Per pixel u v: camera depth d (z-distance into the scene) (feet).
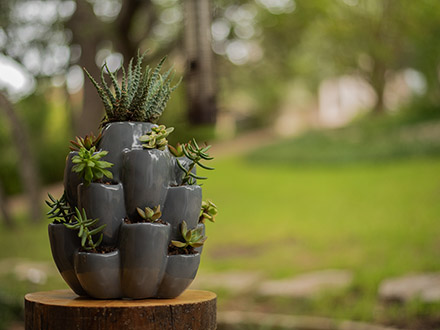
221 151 73.26
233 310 17.88
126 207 6.39
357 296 18.17
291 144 63.10
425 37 68.44
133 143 6.51
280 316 16.58
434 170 42.91
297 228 32.12
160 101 6.89
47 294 7.03
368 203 36.17
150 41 37.76
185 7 17.94
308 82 97.96
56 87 40.96
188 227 6.62
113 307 6.06
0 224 45.88
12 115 45.06
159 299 6.57
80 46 34.83
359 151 53.62
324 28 67.97
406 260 21.66
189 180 6.85
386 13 68.59
